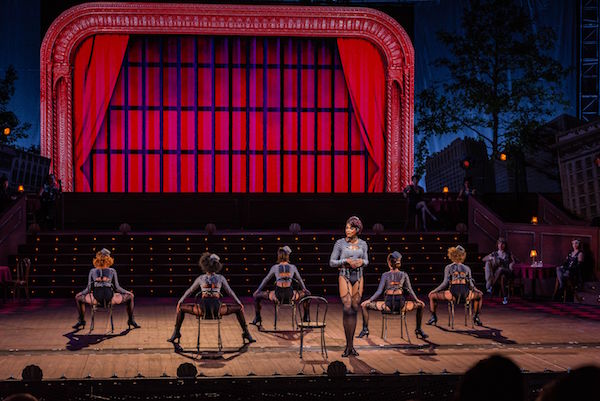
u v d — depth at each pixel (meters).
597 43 23.73
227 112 22.66
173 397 6.36
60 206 19.20
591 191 16.78
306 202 19.95
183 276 15.70
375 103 22.86
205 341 10.05
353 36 22.56
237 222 19.77
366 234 17.33
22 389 6.19
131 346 9.60
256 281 15.85
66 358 8.83
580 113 23.88
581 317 12.34
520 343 9.84
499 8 23.48
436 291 11.30
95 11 21.70
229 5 21.86
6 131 19.41
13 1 22.61
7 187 17.92
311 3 22.67
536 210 19.75
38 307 13.54
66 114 21.92
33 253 16.17
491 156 23.75
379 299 14.89
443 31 23.97
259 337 10.35
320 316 12.50
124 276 15.59
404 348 9.47
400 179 23.00
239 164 22.72
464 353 9.16
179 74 22.48
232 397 6.37
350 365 8.45
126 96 22.47
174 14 21.73
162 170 22.53
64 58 21.80
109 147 22.44
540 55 23.83
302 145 22.94
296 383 6.39
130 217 19.44
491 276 14.59
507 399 2.07
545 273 14.23
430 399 6.39
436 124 23.70
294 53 22.80
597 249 14.30
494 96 23.38
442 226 20.03
